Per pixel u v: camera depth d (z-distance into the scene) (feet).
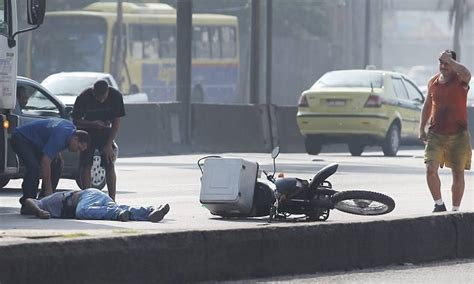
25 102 133.59
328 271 85.25
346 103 226.79
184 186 150.00
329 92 228.02
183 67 248.52
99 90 118.32
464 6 423.23
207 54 433.07
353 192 100.12
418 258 91.45
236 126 245.86
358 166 193.36
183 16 250.78
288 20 482.69
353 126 226.38
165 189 144.66
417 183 156.87
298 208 98.78
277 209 98.99
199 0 496.23
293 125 252.01
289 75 483.51
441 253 93.30
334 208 101.14
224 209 101.86
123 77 398.62
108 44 388.57
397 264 89.86
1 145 111.04
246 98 472.03
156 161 209.56
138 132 231.71
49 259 69.26
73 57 386.52
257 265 81.00
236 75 447.01
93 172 141.59
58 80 219.20
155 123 236.02
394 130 231.91
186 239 76.74
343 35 474.08
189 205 119.96
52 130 105.29
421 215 92.68
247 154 239.09
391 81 232.53
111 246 72.54
